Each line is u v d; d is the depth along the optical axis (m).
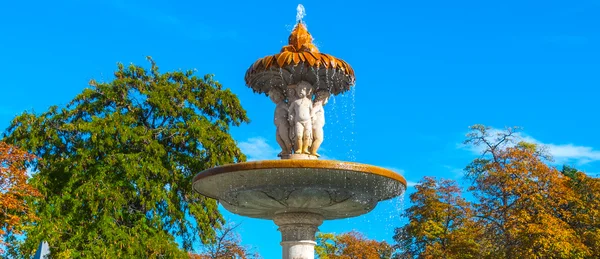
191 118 22.73
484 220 28.55
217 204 23.00
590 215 27.44
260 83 10.80
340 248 44.03
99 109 22.38
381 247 44.09
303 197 9.41
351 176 9.05
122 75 23.16
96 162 20.62
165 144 22.61
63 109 21.86
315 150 10.41
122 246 19.16
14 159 17.98
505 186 27.47
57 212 19.08
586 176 28.78
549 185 27.00
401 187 10.00
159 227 20.55
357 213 10.44
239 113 24.64
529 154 27.86
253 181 9.19
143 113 22.80
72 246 18.91
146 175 20.64
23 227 18.44
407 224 40.12
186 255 20.70
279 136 10.49
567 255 24.50
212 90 24.05
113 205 19.52
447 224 39.19
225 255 29.25
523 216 25.72
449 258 32.09
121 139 20.52
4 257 19.58
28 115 21.70
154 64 23.72
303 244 10.02
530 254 24.84
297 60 10.02
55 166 20.77
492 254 28.08
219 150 22.41
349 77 10.59
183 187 21.77
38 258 18.70
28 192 18.03
